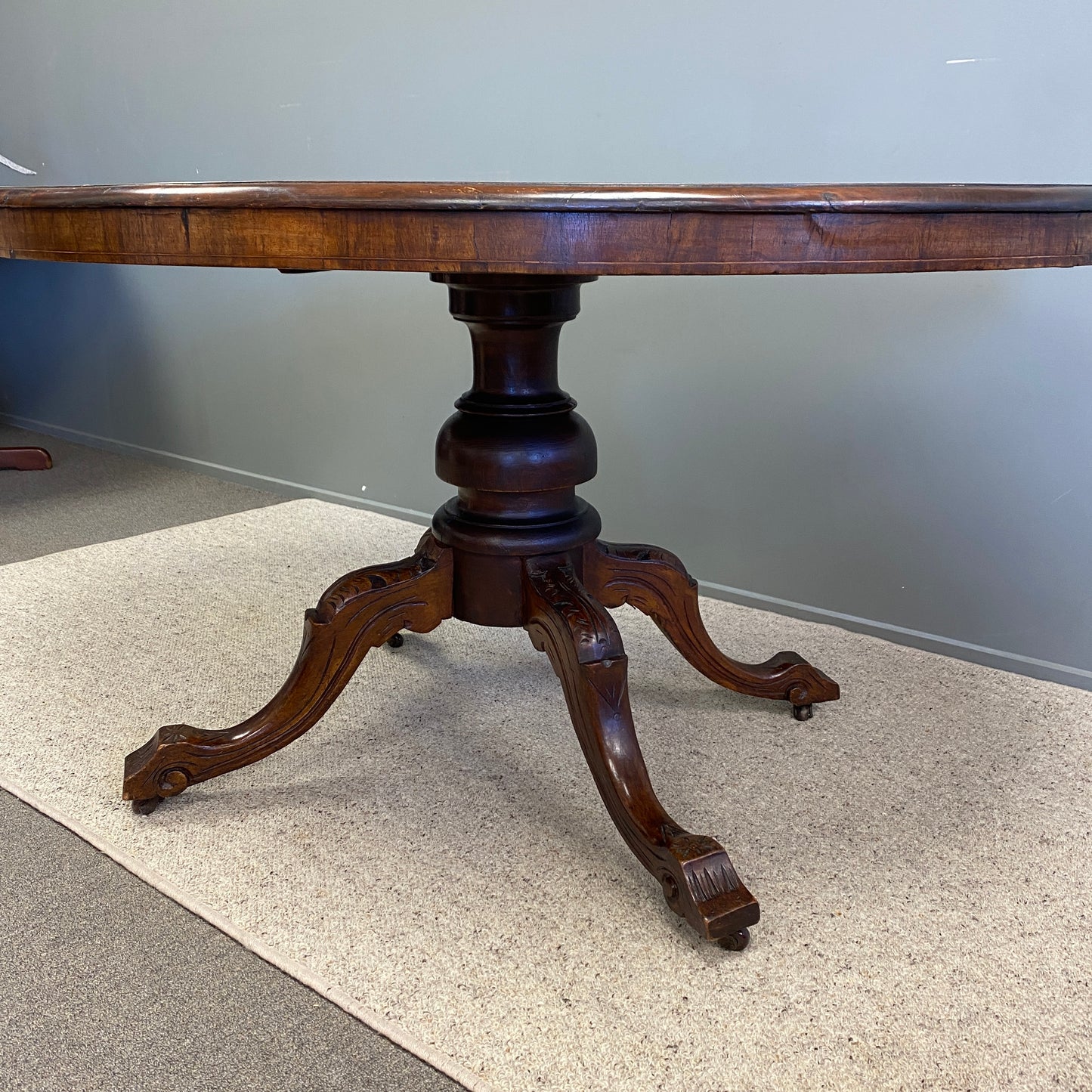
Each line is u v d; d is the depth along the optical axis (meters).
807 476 1.66
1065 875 1.01
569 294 1.06
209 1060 0.78
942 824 1.10
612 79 1.67
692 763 1.22
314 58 2.06
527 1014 0.83
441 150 1.92
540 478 1.08
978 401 1.47
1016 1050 0.79
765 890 0.98
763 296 1.61
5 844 1.06
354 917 0.94
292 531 2.15
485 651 1.57
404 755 1.24
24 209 0.76
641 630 1.65
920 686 1.46
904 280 1.48
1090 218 0.76
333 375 2.26
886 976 0.87
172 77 2.34
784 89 1.51
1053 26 1.29
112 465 2.75
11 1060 0.78
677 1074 0.77
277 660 1.50
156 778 1.09
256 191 0.66
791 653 1.36
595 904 0.96
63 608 1.70
